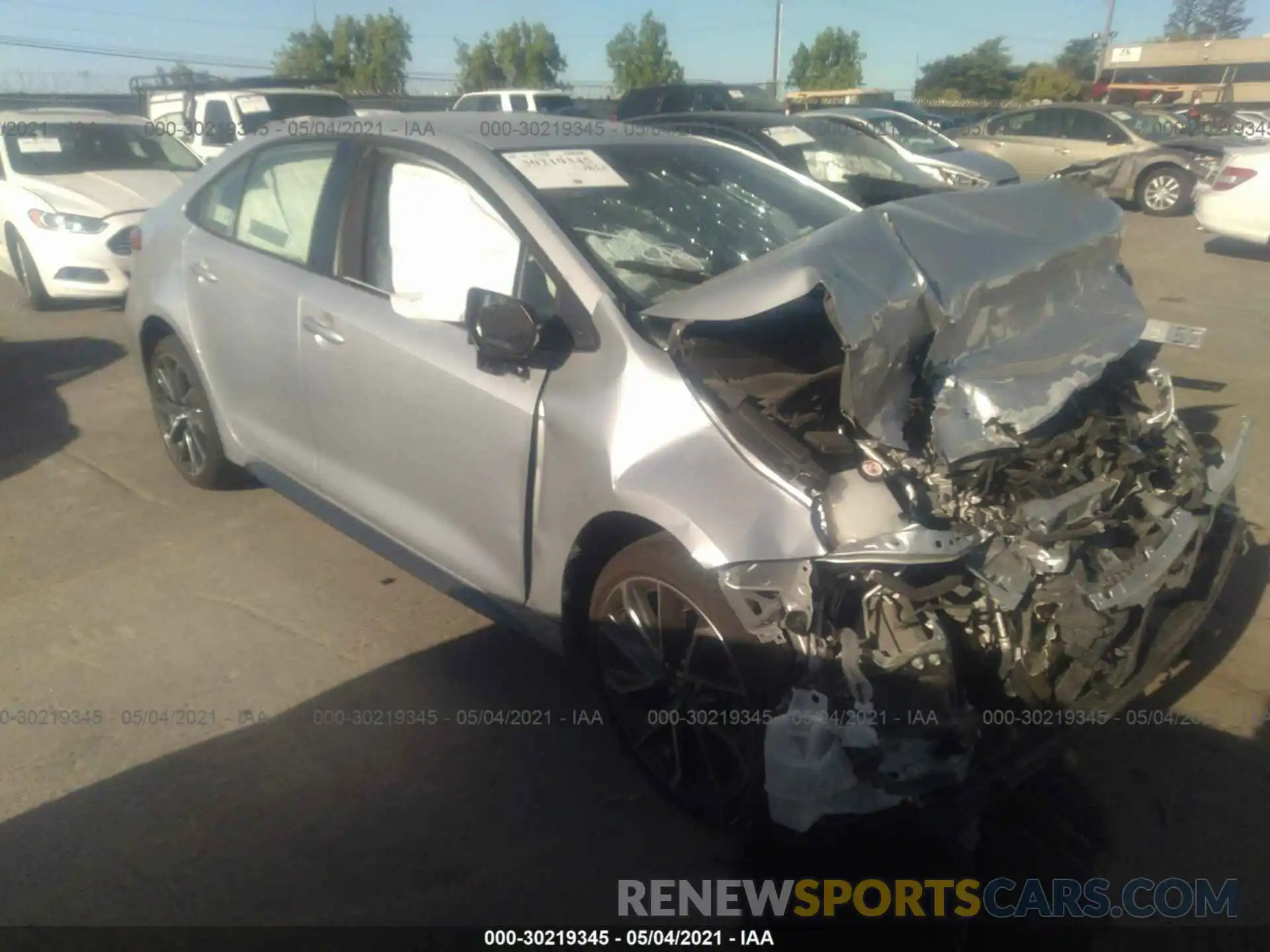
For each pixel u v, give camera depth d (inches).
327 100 544.1
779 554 96.6
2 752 127.0
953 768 94.7
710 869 109.3
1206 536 128.3
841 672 94.0
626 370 112.0
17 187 342.0
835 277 99.9
